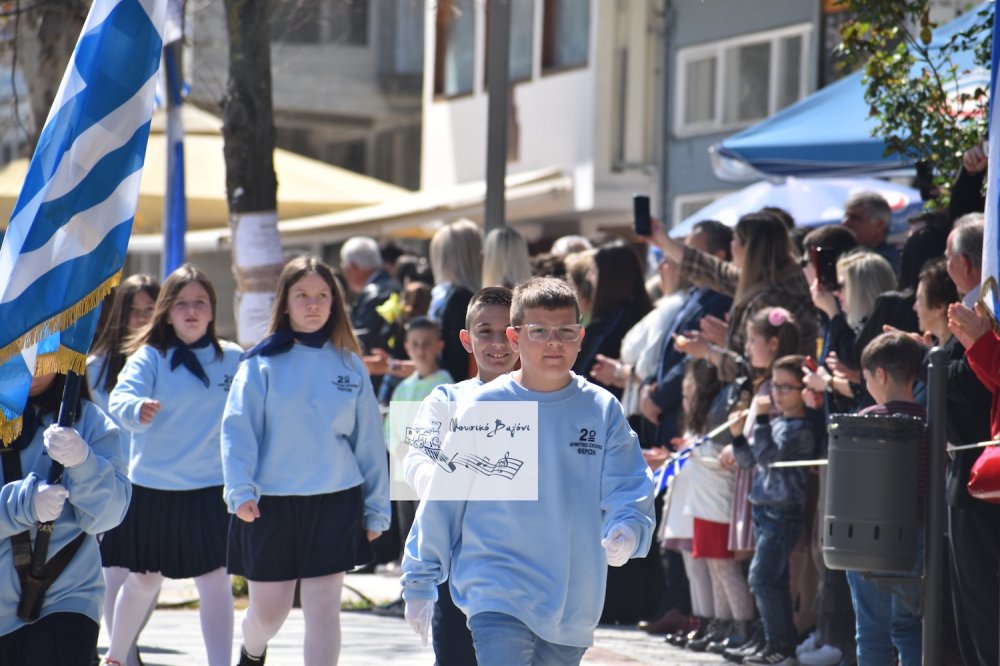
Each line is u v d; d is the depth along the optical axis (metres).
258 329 29.55
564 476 13.77
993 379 15.41
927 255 20.81
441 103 72.62
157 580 20.36
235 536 18.61
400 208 47.69
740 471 22.53
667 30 58.94
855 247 23.61
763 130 30.62
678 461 23.17
